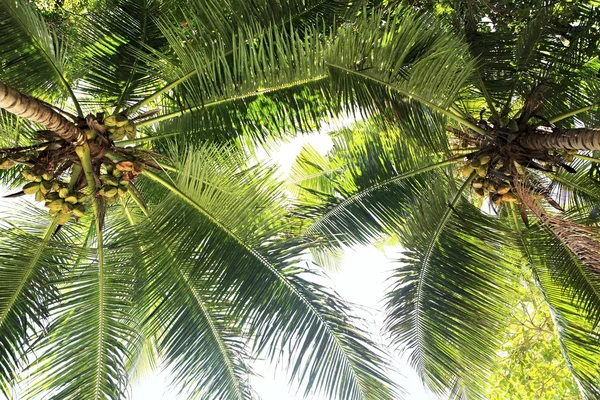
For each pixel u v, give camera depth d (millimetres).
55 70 5445
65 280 5449
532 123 6422
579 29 6633
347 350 5426
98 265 5598
